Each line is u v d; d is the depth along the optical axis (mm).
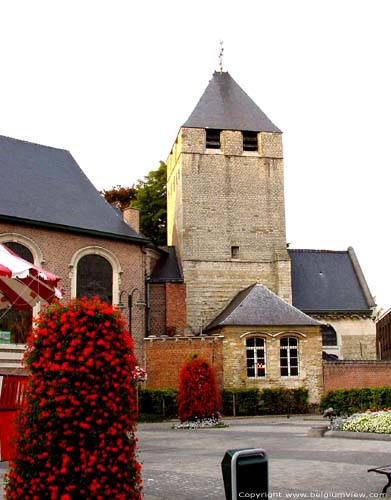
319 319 41000
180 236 39750
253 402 29859
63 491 6867
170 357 30625
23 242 28188
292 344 32094
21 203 29031
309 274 43156
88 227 30719
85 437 7047
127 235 32094
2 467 11711
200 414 22578
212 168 40281
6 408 12617
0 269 12375
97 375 7297
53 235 29297
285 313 32594
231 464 6402
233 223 39844
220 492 9438
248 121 41500
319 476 10484
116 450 7117
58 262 29266
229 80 43500
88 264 30656
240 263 39375
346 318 41375
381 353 54188
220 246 39375
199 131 40500
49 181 32125
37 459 6969
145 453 14406
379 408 25297
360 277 43500
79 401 7133
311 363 31812
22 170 31359
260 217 40250
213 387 23125
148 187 50344
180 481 10391
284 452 13719
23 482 6980
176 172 41812
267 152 41188
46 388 7191
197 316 38156
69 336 7387
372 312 41562
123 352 7586
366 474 10617
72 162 35156
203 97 42125
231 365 30859
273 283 39562
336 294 42281
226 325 31125
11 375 12781
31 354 7461
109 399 7266
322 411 28359
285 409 30375
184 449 15109
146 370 30438
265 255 39812
